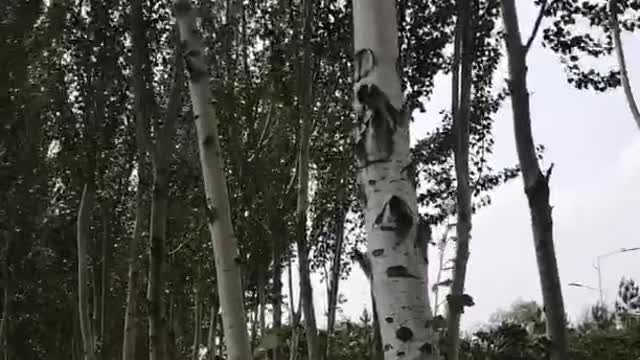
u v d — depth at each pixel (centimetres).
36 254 1884
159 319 852
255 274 1234
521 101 527
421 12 934
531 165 508
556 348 484
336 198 1287
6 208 1689
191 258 1384
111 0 1328
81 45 1352
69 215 1867
